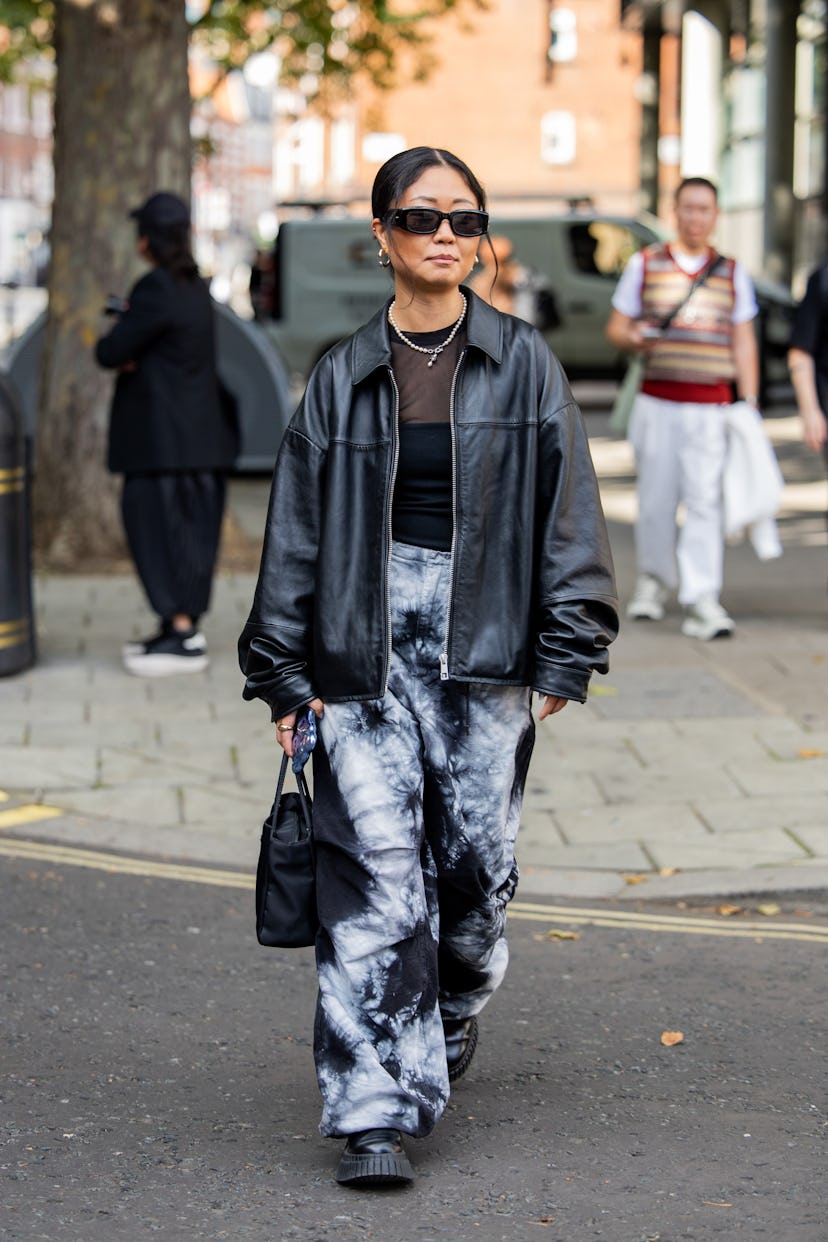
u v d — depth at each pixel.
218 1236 3.93
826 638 10.95
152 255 9.73
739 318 10.64
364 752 4.12
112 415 9.86
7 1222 4.00
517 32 62.78
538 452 4.15
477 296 4.18
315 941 4.21
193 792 7.86
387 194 4.07
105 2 13.29
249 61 25.17
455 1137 4.49
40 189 92.31
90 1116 4.63
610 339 10.77
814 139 33.28
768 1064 5.01
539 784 7.91
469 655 4.09
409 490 4.11
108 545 13.53
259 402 18.78
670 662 10.27
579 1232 3.94
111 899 6.56
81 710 9.21
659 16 40.47
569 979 5.75
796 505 17.44
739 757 8.29
